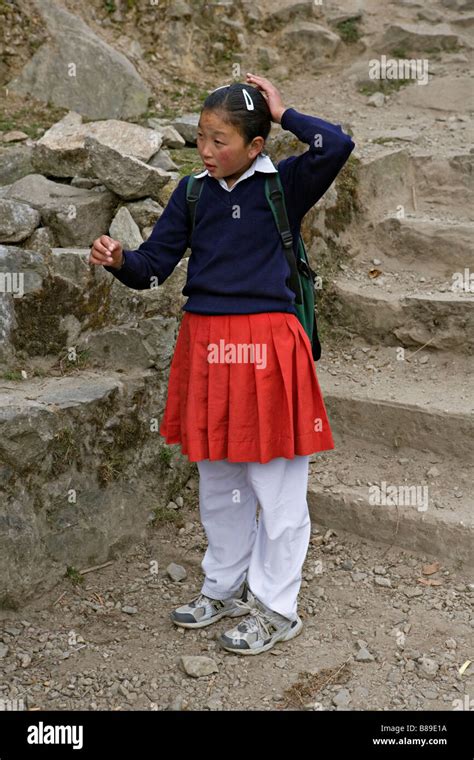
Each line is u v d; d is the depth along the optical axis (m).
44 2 5.61
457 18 6.79
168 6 6.25
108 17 6.06
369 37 6.73
